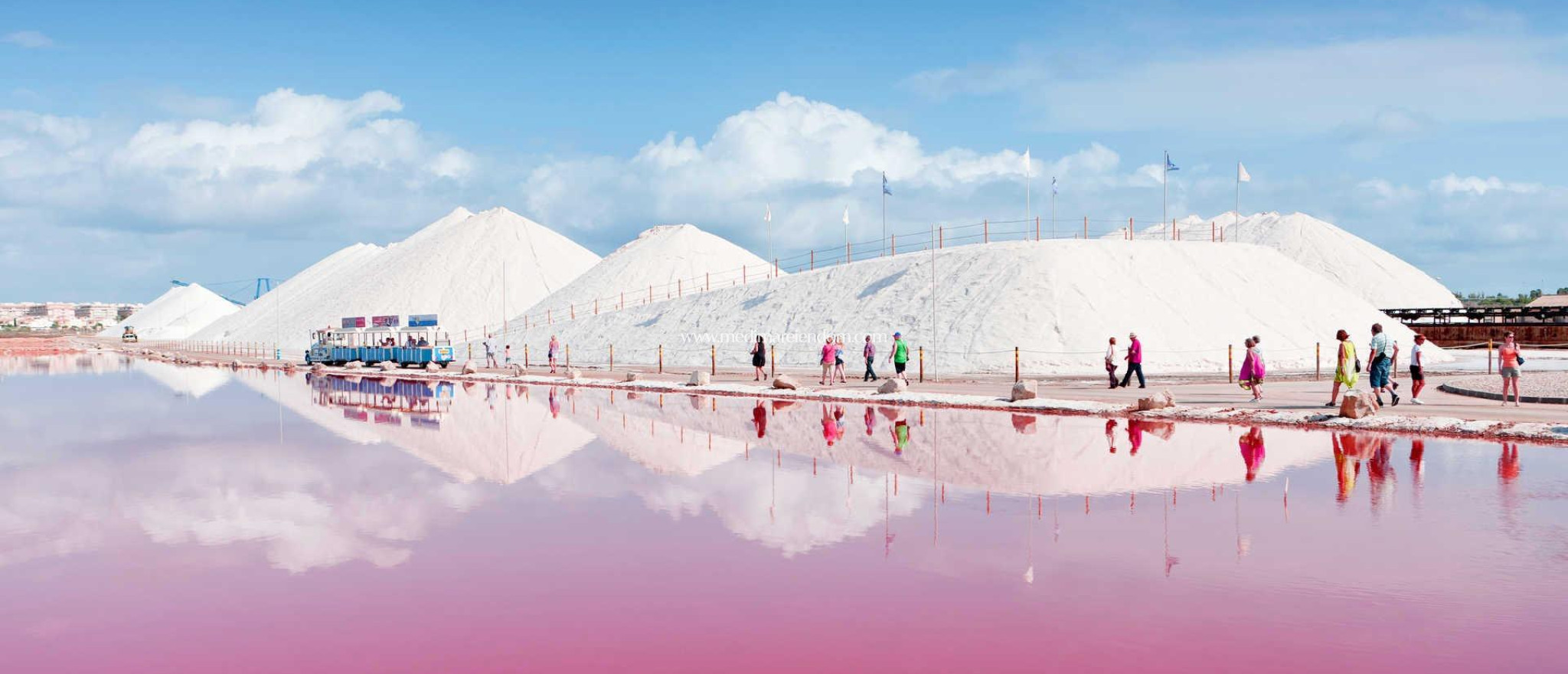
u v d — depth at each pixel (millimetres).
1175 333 42156
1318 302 48875
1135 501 10898
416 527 10117
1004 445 15992
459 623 6824
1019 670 5746
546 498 11750
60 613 7180
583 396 30172
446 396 31000
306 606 7305
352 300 105312
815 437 17625
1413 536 9016
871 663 5898
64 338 184750
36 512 11227
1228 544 8812
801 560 8500
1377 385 20250
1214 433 17406
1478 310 76812
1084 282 44344
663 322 61688
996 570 8047
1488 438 16125
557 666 5961
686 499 11500
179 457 16047
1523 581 7508
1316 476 12391
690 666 5906
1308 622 6582
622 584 7773
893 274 51750
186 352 95062
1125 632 6422
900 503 11023
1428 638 6234
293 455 16234
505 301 97750
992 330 42031
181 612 7184
